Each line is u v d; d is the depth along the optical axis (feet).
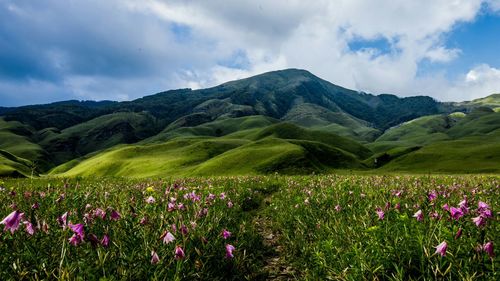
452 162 348.79
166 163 410.93
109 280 16.30
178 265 18.39
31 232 18.67
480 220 19.49
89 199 34.73
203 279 20.84
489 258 17.46
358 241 22.97
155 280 17.54
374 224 25.80
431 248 18.89
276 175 112.16
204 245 22.77
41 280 16.20
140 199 33.65
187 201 32.78
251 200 59.47
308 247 27.84
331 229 28.94
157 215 25.46
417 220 22.21
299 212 40.45
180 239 22.22
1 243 19.20
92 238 17.25
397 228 22.74
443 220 21.59
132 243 21.31
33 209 24.89
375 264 19.63
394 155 448.65
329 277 20.88
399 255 19.30
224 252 24.41
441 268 17.44
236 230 32.22
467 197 36.88
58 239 20.27
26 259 18.47
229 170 330.13
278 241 34.99
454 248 18.63
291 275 26.02
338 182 62.75
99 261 17.62
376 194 38.60
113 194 38.17
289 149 352.28
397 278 17.44
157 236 21.53
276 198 57.41
